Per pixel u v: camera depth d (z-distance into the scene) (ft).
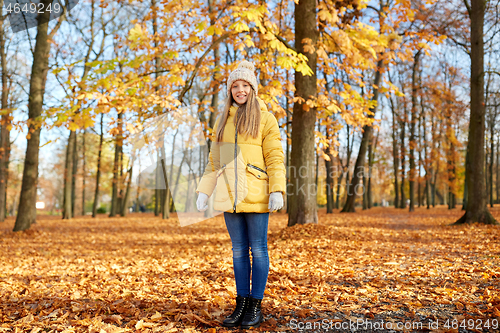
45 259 20.16
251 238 8.04
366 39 26.68
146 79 24.52
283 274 13.06
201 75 26.50
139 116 22.24
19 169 107.86
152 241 29.37
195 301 9.75
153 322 8.32
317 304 9.30
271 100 22.82
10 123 27.71
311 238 22.65
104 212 124.36
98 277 14.32
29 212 35.86
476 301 9.04
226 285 11.85
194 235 32.89
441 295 9.76
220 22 22.06
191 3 26.86
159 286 12.17
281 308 9.00
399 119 77.46
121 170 79.36
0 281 13.69
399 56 27.30
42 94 36.99
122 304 9.84
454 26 38.09
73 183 85.76
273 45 21.20
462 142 82.43
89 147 85.71
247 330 7.55
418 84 67.51
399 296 9.77
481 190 32.55
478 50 33.58
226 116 8.29
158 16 27.86
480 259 14.85
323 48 25.98
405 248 19.42
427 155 78.64
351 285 11.35
